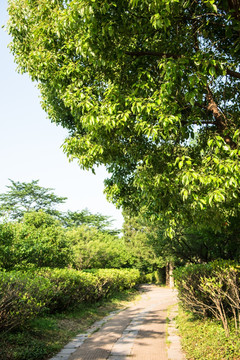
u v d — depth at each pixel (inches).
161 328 318.0
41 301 269.7
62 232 580.4
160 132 164.7
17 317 231.5
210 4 135.3
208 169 164.2
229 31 158.1
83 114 189.6
